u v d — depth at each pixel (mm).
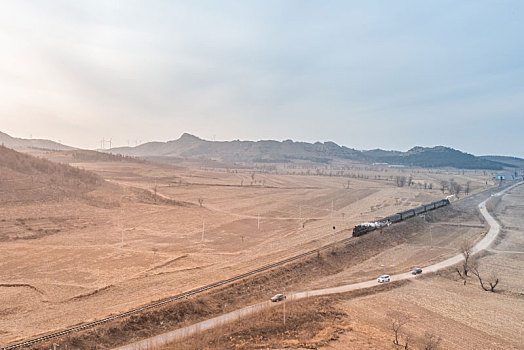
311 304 68375
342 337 55656
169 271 82125
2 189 144500
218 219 148625
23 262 84812
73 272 79500
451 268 96688
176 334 53594
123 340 51000
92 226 123562
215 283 73375
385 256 107375
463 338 58625
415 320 64750
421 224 146750
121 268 83250
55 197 151125
